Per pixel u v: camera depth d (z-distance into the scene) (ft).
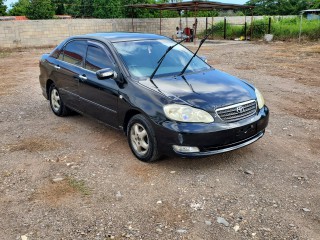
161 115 14.21
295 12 186.19
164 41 19.54
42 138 18.94
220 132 13.96
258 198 12.79
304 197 12.86
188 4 78.79
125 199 12.85
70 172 14.98
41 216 11.88
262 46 72.54
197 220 11.55
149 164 15.58
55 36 81.92
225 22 94.79
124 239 10.66
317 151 16.98
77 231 11.06
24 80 36.42
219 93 15.10
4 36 76.13
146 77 16.31
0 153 17.07
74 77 19.57
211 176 14.47
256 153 16.71
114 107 16.70
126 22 91.20
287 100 26.66
